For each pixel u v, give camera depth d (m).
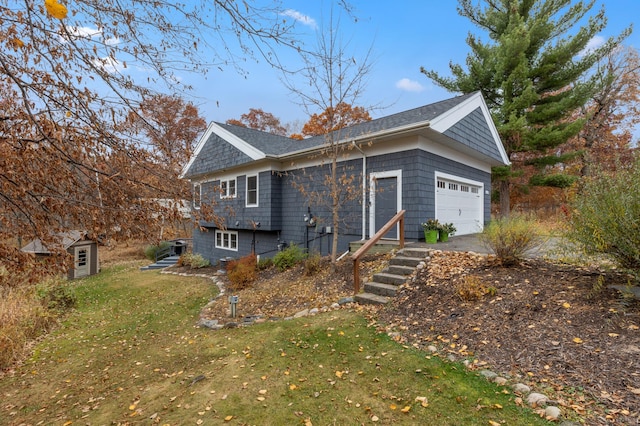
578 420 2.43
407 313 4.84
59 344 6.48
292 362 3.96
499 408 2.70
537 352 3.32
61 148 3.05
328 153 9.52
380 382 3.30
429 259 6.39
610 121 19.56
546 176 15.86
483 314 4.23
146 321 7.43
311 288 7.09
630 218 3.61
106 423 3.27
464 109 9.90
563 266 5.04
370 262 7.43
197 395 3.49
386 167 9.12
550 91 15.75
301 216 11.51
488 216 13.36
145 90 3.39
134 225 3.53
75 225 3.45
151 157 3.59
